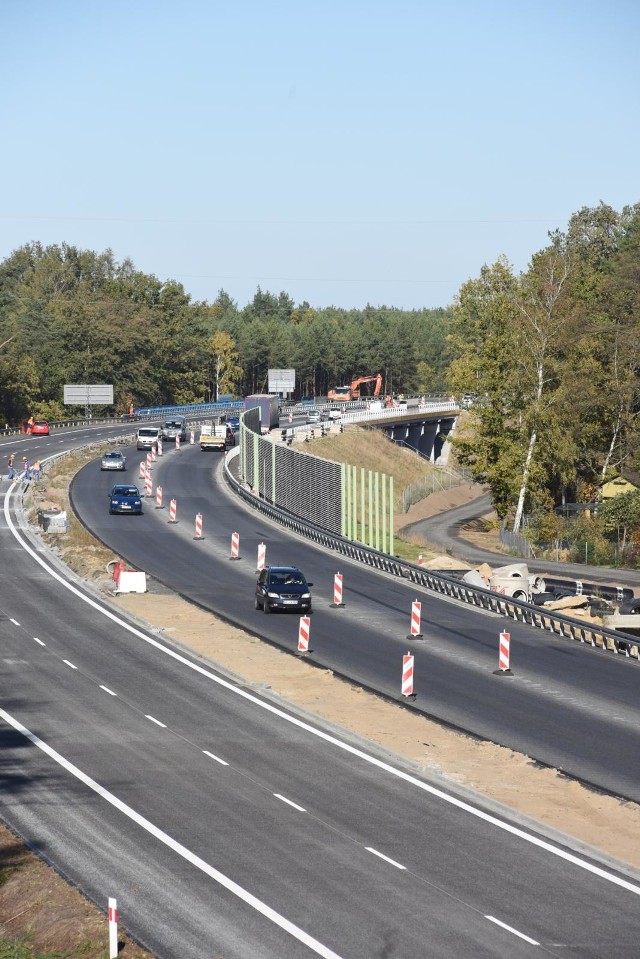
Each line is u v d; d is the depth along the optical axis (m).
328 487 134.00
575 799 48.94
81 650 76.00
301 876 39.38
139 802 47.00
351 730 58.25
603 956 33.72
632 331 171.25
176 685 67.56
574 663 77.62
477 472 169.25
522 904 37.50
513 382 162.00
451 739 57.50
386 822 45.38
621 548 144.25
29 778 49.97
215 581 103.88
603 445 182.38
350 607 94.69
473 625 89.62
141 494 163.25
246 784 49.69
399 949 33.78
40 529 129.88
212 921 35.62
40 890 37.69
